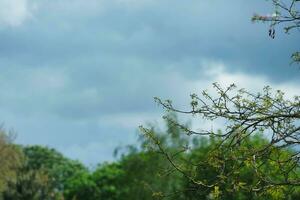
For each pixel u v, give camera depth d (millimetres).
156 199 12383
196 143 36188
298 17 11594
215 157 11766
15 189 43281
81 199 86688
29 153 100812
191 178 11914
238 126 11711
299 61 11695
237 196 18188
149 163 48062
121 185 54125
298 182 11695
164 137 40281
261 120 11633
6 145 62438
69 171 99375
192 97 11875
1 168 60250
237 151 11703
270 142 11570
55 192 44000
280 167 11750
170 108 12023
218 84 11781
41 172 44969
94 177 87188
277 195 11938
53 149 101688
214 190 11828
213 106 11781
